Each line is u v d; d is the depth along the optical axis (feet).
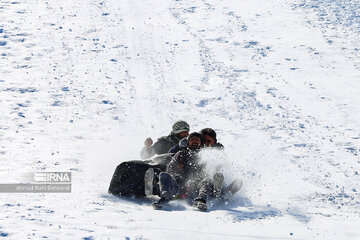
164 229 56.03
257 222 63.67
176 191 75.00
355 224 64.85
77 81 164.04
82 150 107.86
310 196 85.30
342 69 184.03
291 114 146.72
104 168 94.63
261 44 207.41
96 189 78.59
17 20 222.07
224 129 133.59
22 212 58.34
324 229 61.57
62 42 200.03
